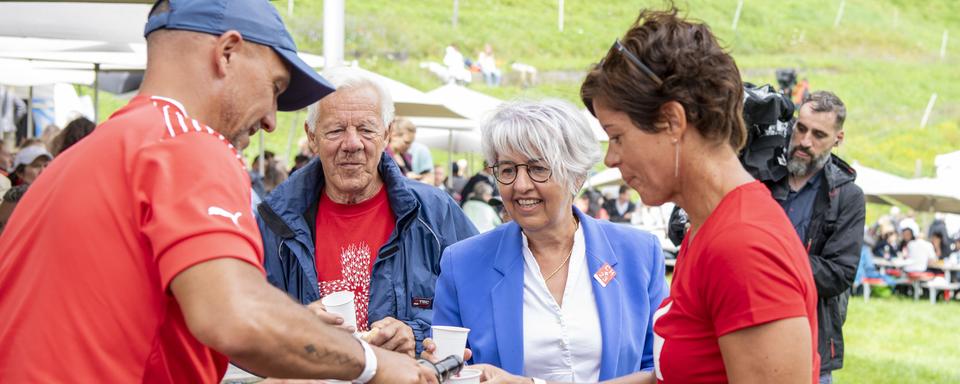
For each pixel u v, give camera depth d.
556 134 2.50
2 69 12.14
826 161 3.72
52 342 1.53
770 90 3.49
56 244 1.56
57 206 1.58
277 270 3.00
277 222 3.00
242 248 1.51
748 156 3.60
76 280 1.54
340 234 3.08
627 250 2.74
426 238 3.08
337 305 2.26
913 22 44.31
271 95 1.77
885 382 9.27
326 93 1.90
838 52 41.00
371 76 3.11
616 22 39.28
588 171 2.61
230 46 1.69
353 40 34.16
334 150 2.99
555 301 2.65
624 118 1.70
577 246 2.69
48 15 6.71
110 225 1.55
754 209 1.63
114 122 1.64
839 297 3.74
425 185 3.22
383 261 3.01
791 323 1.54
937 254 17.94
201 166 1.55
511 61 35.41
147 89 1.69
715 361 1.67
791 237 1.61
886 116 36.56
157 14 1.72
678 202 1.75
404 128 8.20
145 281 1.55
